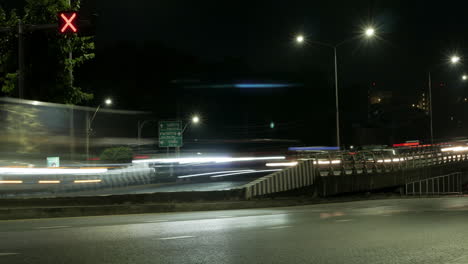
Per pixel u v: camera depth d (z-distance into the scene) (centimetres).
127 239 1093
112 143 7388
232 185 3731
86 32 1497
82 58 2347
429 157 4569
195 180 4291
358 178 3459
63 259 847
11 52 2186
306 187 2988
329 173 3222
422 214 1850
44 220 1573
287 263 822
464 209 2186
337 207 2461
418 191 4416
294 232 1235
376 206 2544
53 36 2216
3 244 1010
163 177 4150
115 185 3544
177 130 5334
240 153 7062
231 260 847
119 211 1864
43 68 2208
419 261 838
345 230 1277
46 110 2462
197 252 926
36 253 905
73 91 2309
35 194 2703
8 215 1584
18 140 2402
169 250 946
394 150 4462
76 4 2259
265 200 2456
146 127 8538
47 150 3409
